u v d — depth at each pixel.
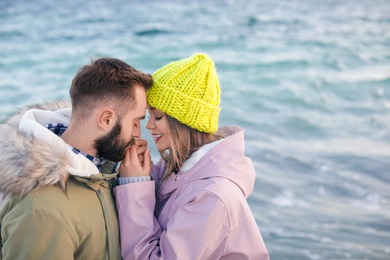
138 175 2.24
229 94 12.27
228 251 2.14
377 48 20.56
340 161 7.85
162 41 19.78
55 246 1.89
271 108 11.29
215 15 29.11
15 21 22.95
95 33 20.94
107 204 2.09
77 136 2.06
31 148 1.87
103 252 2.07
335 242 5.38
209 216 2.08
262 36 22.34
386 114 11.25
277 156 8.00
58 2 30.19
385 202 6.40
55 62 15.21
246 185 2.24
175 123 2.23
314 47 20.16
